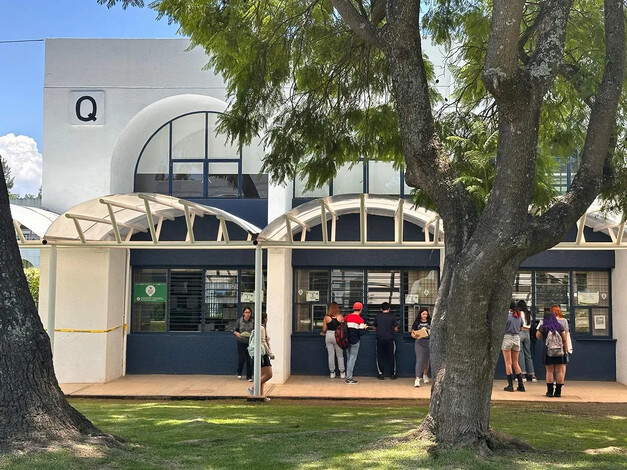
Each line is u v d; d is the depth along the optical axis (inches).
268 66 487.5
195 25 464.1
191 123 722.8
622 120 376.5
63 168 690.2
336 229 709.9
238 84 480.4
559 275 704.4
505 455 315.6
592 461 312.2
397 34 348.8
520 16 293.1
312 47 500.1
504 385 660.7
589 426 427.8
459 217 338.0
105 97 693.9
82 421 316.5
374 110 496.1
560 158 466.6
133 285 719.7
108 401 572.1
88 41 698.2
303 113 489.1
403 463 297.3
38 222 605.3
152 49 695.1
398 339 703.7
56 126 693.3
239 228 709.9
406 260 706.2
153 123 717.9
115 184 699.4
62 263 662.5
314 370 708.7
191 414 455.2
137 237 709.3
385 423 407.5
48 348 306.3
